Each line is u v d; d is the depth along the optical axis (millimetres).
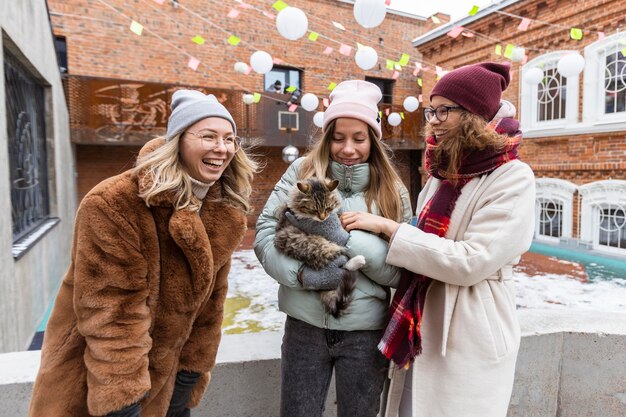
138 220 1164
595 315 2348
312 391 1526
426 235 1430
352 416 1504
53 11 10117
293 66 12883
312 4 12906
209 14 11734
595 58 9078
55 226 6145
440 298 1492
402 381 1631
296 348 1547
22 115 5051
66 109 8781
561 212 10008
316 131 2051
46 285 5340
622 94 8719
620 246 8773
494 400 1407
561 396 2158
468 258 1337
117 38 10789
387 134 12648
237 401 1879
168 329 1240
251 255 8844
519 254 1399
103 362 1095
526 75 6625
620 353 2115
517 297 6148
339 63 13500
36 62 5270
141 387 1119
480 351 1414
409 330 1435
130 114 9852
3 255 3326
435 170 1599
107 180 1187
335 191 1599
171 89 10164
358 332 1511
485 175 1473
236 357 1896
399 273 1552
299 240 1485
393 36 14195
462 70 1467
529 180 1409
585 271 7676
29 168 5352
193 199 1241
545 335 2100
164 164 1162
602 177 9047
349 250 1493
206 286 1265
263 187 12609
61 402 1165
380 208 1665
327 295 1449
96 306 1099
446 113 1468
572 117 9602
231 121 1288
